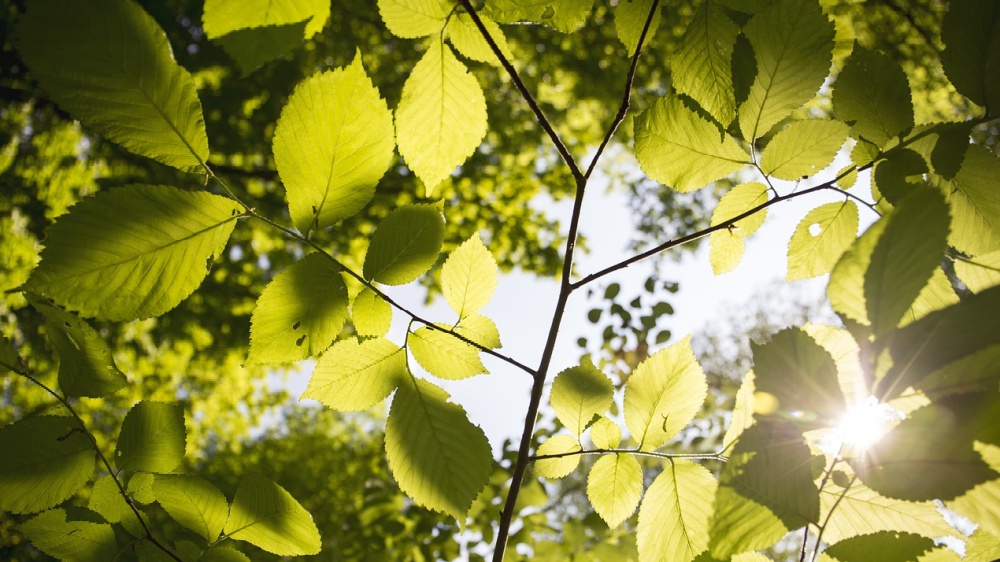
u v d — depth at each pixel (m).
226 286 3.57
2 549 1.53
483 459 0.59
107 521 0.59
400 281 0.59
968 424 0.43
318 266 0.57
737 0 0.59
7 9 2.32
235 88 3.22
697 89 0.60
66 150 2.94
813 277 0.62
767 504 0.46
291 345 0.58
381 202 3.50
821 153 0.59
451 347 0.61
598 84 3.42
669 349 0.64
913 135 0.56
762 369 0.45
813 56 0.57
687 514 0.60
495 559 0.57
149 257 0.52
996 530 0.43
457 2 0.60
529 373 0.60
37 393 2.17
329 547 2.14
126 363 3.31
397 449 0.59
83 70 0.49
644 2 0.61
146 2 2.78
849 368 0.47
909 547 0.47
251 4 0.48
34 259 2.66
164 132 0.51
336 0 3.25
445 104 0.61
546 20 0.60
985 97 0.54
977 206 0.55
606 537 1.54
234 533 0.61
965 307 0.42
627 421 0.64
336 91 0.53
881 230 0.41
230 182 3.41
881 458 0.44
